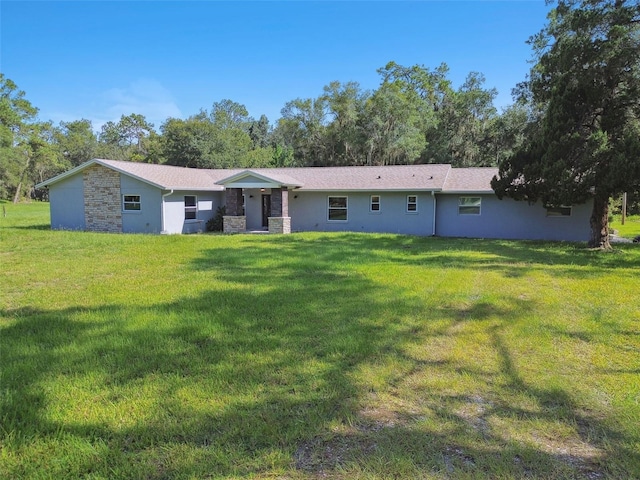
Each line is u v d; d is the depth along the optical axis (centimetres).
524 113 2988
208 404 298
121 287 691
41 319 504
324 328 479
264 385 331
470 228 1734
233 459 235
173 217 1755
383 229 1827
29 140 5244
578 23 1127
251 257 1018
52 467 226
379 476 221
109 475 221
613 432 270
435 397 319
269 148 5341
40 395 306
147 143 6650
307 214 1923
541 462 236
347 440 257
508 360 393
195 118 4906
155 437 256
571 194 1209
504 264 968
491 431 270
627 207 2398
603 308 579
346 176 1961
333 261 962
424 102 4075
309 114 4362
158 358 384
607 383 343
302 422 276
